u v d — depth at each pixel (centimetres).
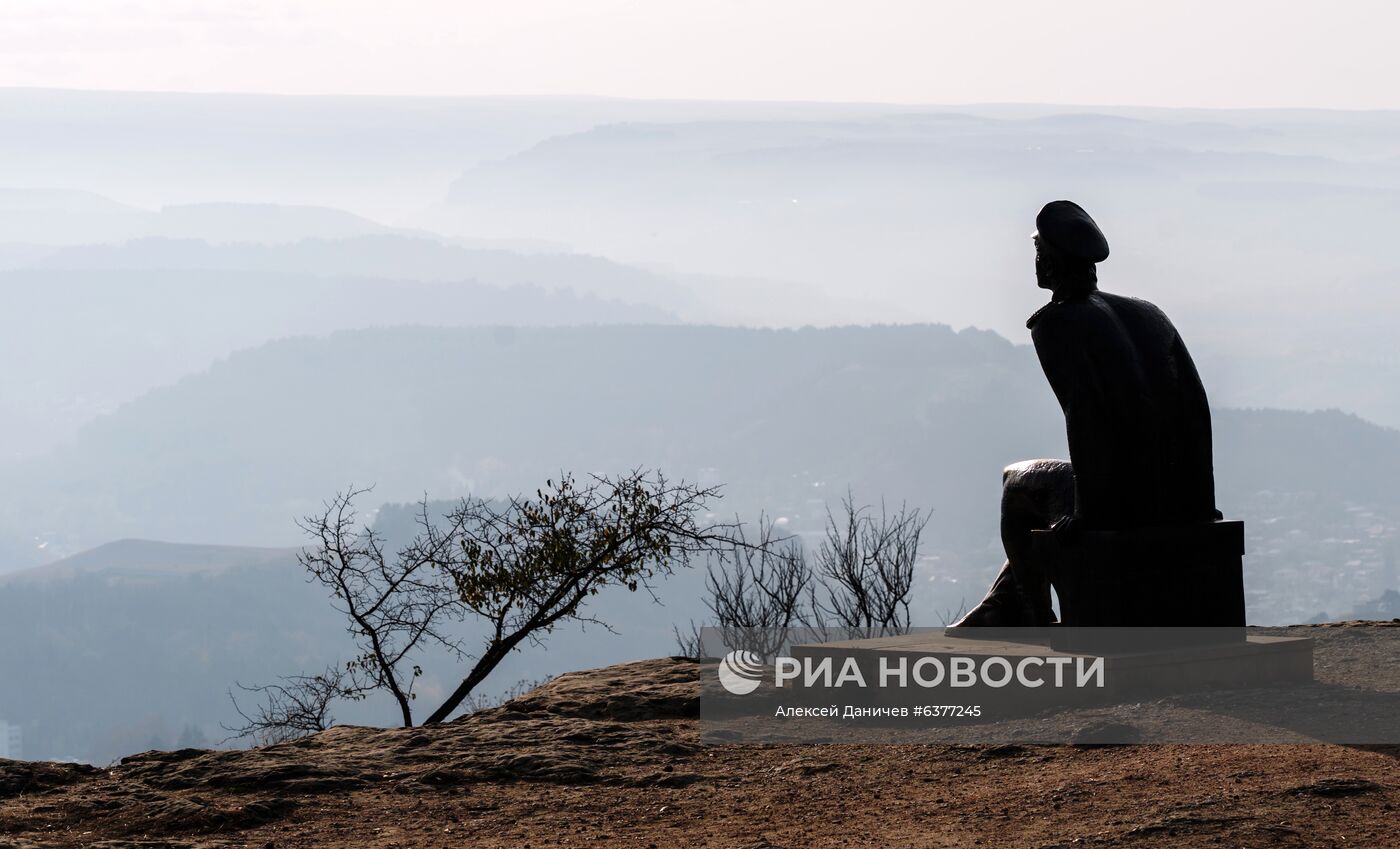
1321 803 765
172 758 1070
